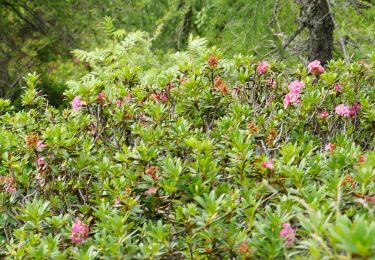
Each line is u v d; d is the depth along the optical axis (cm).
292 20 630
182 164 255
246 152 225
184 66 351
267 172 219
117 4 1033
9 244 235
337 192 197
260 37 594
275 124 299
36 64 1126
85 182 260
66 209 260
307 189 212
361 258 123
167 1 986
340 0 596
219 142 266
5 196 251
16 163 258
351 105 320
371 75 354
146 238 212
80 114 335
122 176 234
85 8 1076
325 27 570
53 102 1055
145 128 288
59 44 1150
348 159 237
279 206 195
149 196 224
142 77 425
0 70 1067
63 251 207
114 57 668
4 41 1078
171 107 332
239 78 338
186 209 193
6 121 327
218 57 356
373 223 128
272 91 343
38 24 1130
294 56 609
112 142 302
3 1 1050
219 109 337
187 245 192
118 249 195
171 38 970
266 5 596
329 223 178
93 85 320
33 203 226
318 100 313
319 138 311
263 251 184
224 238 192
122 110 305
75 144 275
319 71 349
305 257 173
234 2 627
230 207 196
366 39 595
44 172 256
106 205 220
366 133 318
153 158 235
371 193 197
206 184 229
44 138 261
